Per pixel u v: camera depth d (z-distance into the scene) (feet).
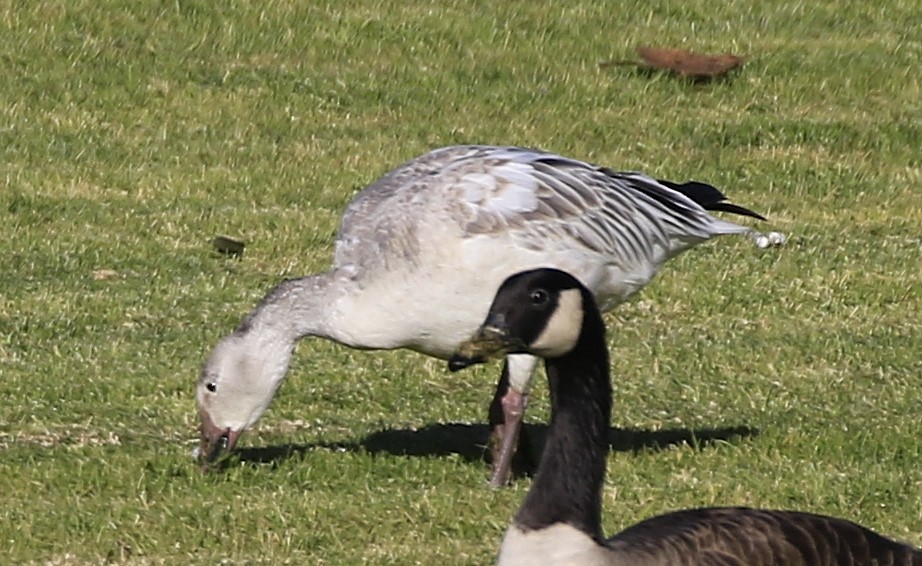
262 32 78.28
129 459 37.42
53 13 77.51
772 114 75.20
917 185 68.33
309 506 34.94
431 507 35.19
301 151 68.54
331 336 36.86
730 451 39.14
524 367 37.04
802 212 64.28
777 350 47.91
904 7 87.45
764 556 24.26
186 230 58.54
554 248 37.22
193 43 76.95
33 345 46.78
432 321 36.42
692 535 24.41
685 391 44.37
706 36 82.17
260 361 36.78
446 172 37.70
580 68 78.07
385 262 36.37
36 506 34.83
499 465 37.42
